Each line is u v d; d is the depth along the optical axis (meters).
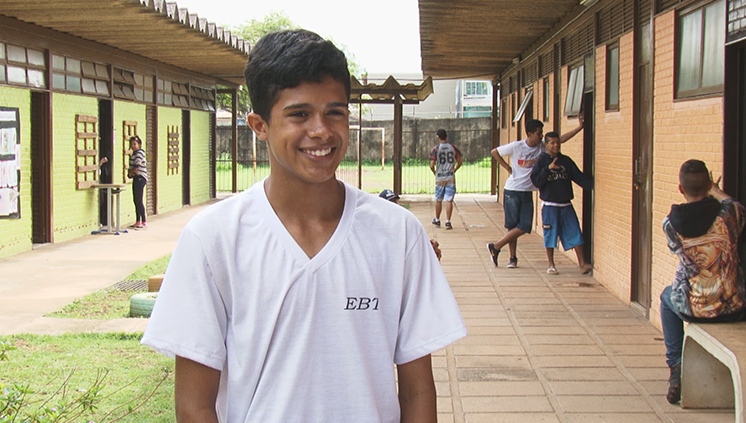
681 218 4.38
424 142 32.06
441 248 11.19
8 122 10.27
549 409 4.65
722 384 4.59
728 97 4.95
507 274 9.08
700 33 5.48
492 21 10.76
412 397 1.92
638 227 7.15
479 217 15.43
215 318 1.77
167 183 17.06
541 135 9.33
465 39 12.81
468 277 8.90
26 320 6.91
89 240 12.27
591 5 8.68
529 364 5.54
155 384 4.97
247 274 1.78
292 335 1.75
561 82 10.73
